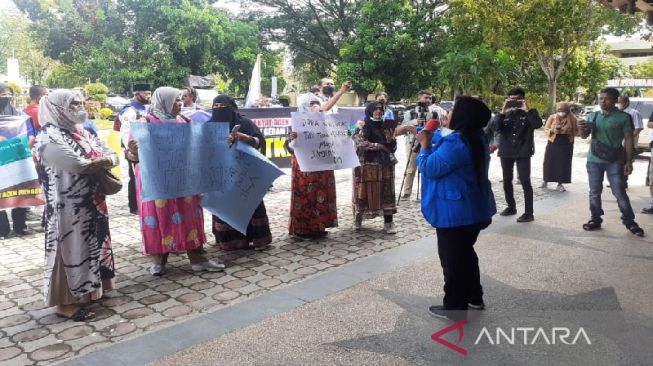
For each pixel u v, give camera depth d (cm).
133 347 344
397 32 2662
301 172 597
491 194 380
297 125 577
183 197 470
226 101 526
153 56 2469
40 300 426
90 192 385
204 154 471
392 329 366
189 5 2442
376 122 618
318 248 577
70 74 2898
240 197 507
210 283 467
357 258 541
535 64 3100
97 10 2550
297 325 377
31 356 332
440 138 367
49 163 367
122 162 1241
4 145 600
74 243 379
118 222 690
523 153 682
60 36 2705
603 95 616
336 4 3027
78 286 380
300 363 322
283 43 3247
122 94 2733
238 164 500
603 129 623
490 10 2405
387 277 477
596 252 549
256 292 445
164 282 469
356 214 645
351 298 427
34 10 2783
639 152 1415
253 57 2634
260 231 562
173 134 447
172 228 467
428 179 373
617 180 622
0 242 604
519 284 450
